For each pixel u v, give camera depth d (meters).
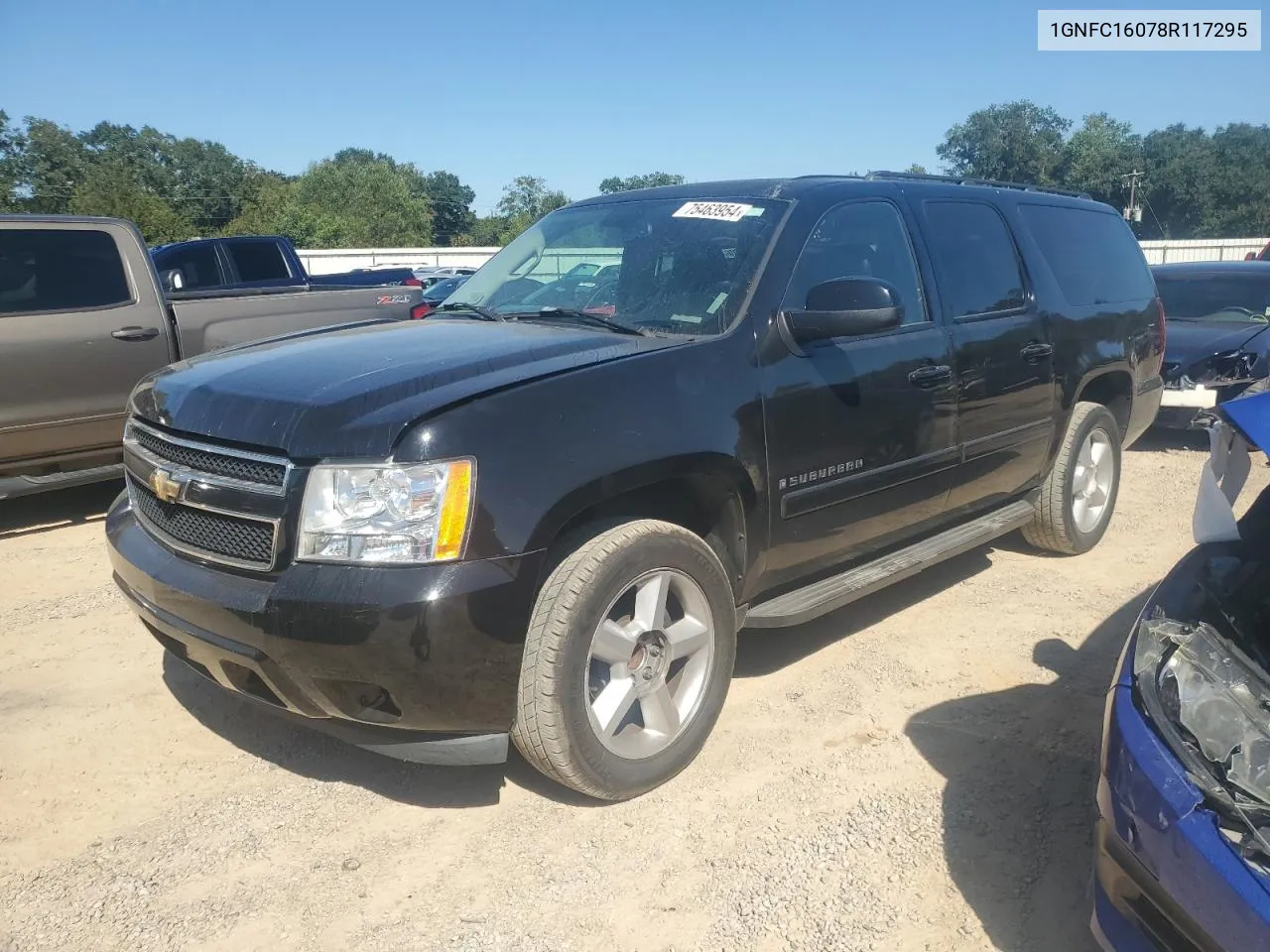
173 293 6.94
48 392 5.85
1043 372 4.73
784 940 2.55
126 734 3.56
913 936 2.56
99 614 4.66
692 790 3.20
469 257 44.59
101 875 2.81
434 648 2.58
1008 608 4.73
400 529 2.59
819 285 3.48
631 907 2.67
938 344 4.09
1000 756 3.40
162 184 77.75
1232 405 2.20
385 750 2.87
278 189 70.75
